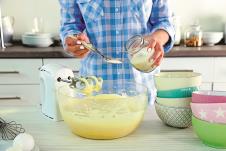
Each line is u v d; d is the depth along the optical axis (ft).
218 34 7.89
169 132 3.18
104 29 4.60
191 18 8.46
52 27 8.50
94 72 4.71
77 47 4.05
